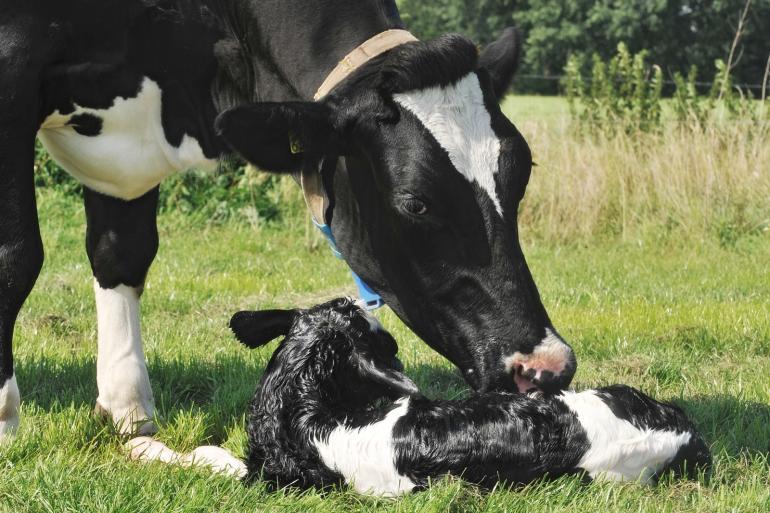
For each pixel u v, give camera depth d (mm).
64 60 4938
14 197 4797
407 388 4105
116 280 5559
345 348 4371
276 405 4340
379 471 4098
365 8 4812
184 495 4160
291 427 4281
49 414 5324
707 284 10445
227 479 4332
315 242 12695
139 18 5020
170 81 5168
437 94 4305
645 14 46344
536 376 4203
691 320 8297
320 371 4332
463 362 4383
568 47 48875
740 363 7176
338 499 4109
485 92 4371
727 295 9805
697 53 45719
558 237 13344
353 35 4762
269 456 4332
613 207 13609
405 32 4719
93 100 5062
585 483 4094
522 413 4070
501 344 4250
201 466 4543
